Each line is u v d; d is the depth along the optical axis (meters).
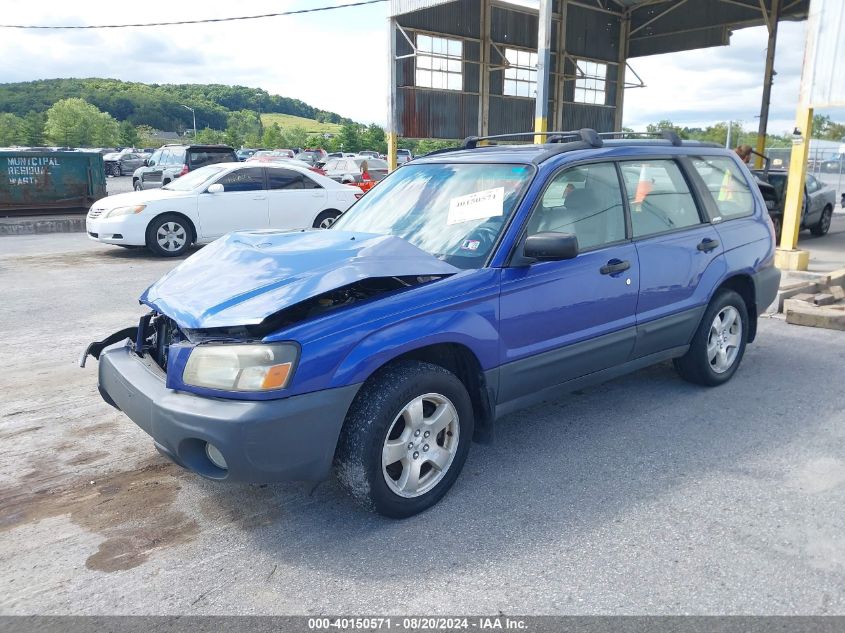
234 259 3.62
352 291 3.40
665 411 4.76
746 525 3.29
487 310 3.55
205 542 3.22
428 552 3.10
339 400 3.06
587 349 4.08
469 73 20.03
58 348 6.28
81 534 3.30
